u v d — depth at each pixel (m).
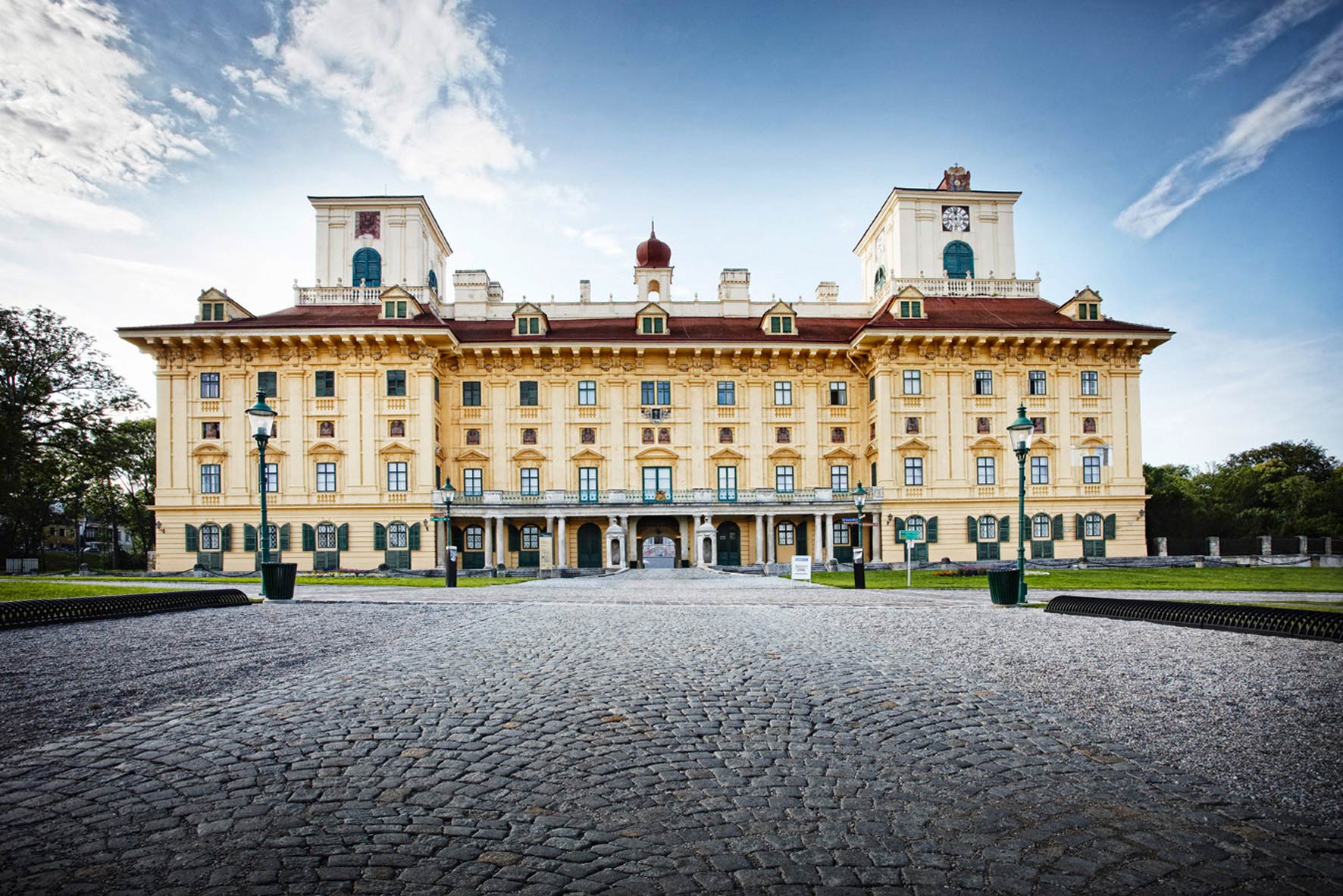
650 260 72.06
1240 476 75.38
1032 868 4.91
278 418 58.69
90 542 106.25
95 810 5.61
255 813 5.61
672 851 5.11
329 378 59.25
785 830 5.48
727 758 7.09
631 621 17.89
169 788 6.07
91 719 8.09
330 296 64.69
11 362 56.03
